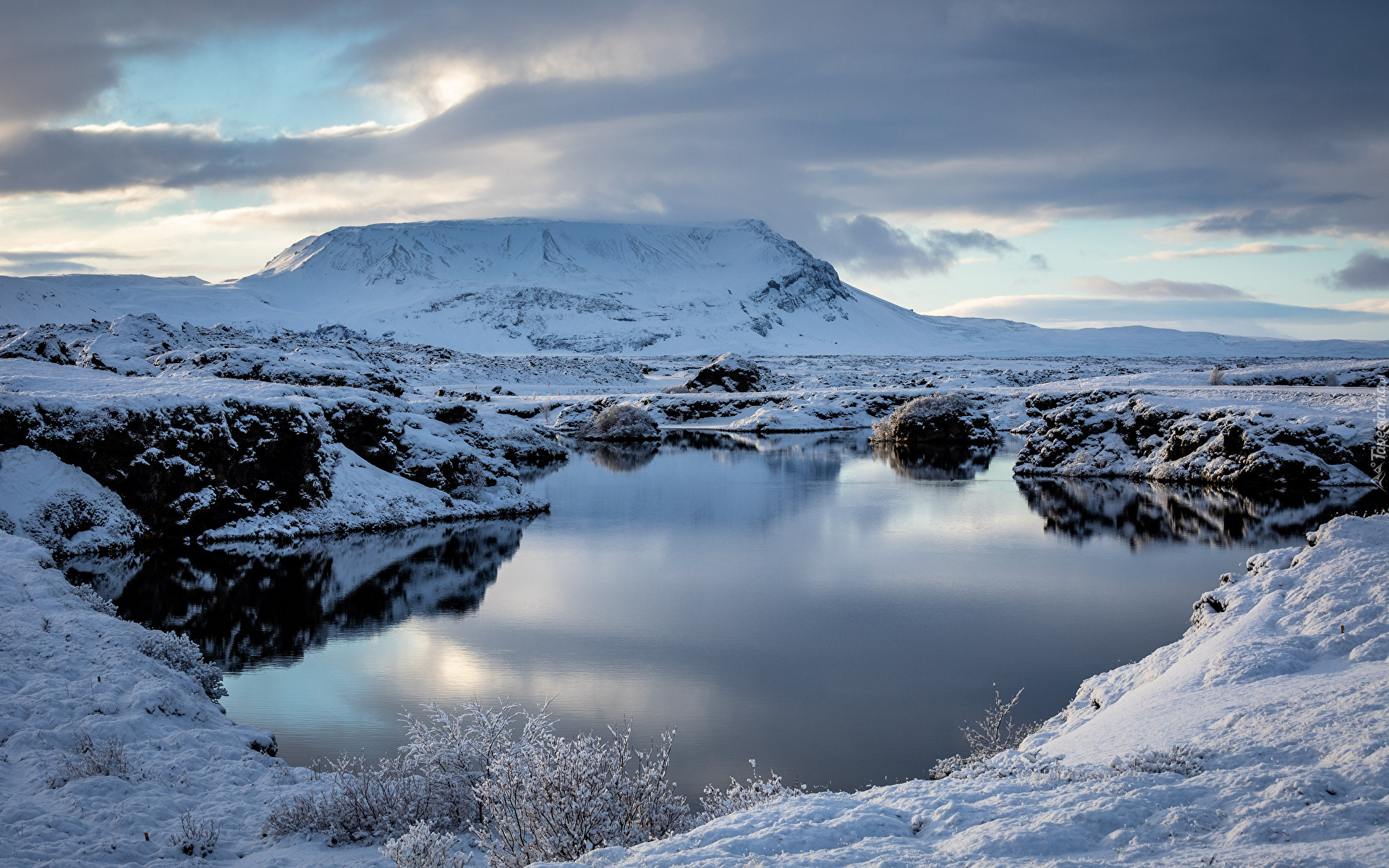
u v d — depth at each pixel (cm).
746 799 1134
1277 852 653
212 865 1081
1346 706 952
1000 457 7319
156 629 2606
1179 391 7856
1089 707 1608
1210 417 5747
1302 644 1318
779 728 1920
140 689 1638
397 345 18425
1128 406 6425
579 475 6306
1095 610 2833
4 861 1027
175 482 3741
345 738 1839
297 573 3312
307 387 4766
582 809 941
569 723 1947
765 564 3538
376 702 2059
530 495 5262
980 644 2511
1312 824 697
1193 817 744
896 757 1767
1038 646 2484
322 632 2625
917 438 8481
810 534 4159
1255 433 5350
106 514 3525
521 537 4075
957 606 2905
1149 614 2781
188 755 1460
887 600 2995
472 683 2202
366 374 6172
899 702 2075
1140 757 897
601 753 1038
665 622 2739
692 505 4994
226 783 1378
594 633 2630
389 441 4691
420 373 12644
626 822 1009
